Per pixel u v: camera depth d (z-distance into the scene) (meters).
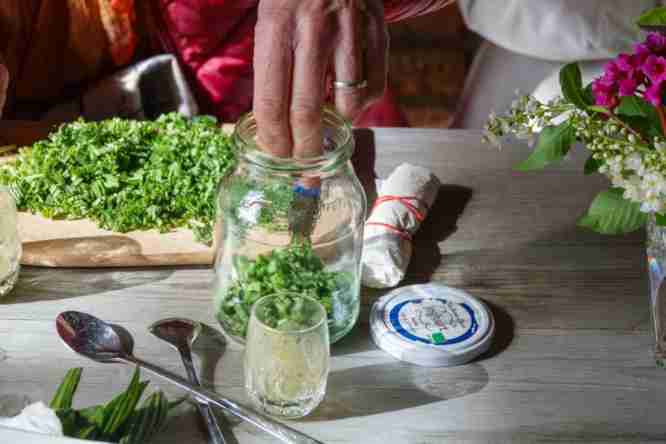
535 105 1.12
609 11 2.03
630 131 1.05
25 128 1.64
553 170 1.62
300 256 1.16
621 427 1.09
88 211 1.40
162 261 1.33
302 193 1.12
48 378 1.13
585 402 1.13
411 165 1.50
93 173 1.45
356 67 1.18
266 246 1.16
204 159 1.47
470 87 2.48
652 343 1.23
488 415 1.10
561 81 1.08
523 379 1.16
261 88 1.13
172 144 1.51
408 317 1.23
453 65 3.42
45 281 1.29
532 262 1.38
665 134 1.04
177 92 1.95
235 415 1.08
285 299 1.07
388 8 1.68
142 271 1.33
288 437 1.02
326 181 1.13
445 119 3.27
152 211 1.38
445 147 1.66
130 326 1.22
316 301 1.07
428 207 1.44
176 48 2.01
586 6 2.04
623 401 1.13
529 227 1.46
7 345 1.17
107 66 1.99
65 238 1.35
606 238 1.45
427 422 1.09
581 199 1.54
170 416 1.08
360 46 1.18
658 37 1.04
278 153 1.17
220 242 1.18
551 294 1.32
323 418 1.08
